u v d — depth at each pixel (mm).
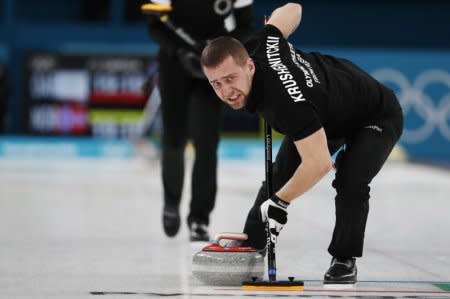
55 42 34656
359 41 38938
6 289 9539
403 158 33000
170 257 12266
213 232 15250
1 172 27672
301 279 10383
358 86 9523
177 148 13812
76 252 12695
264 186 10023
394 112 9844
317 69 9352
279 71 8727
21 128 33094
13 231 15062
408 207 19672
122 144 33031
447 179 27109
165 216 13844
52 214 17734
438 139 33281
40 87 32750
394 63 33250
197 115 13453
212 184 13523
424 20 39031
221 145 33188
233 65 8555
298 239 14328
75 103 32812
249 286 9445
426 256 12547
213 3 12906
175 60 13367
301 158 9016
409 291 9367
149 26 13516
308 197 21453
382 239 14453
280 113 8570
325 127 9359
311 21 38688
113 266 11367
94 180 25500
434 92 33312
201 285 9789
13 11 34375
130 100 32844
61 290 9477
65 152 32969
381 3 38875
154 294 9180
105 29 34781
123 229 15570
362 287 9648
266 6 37219
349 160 9453
